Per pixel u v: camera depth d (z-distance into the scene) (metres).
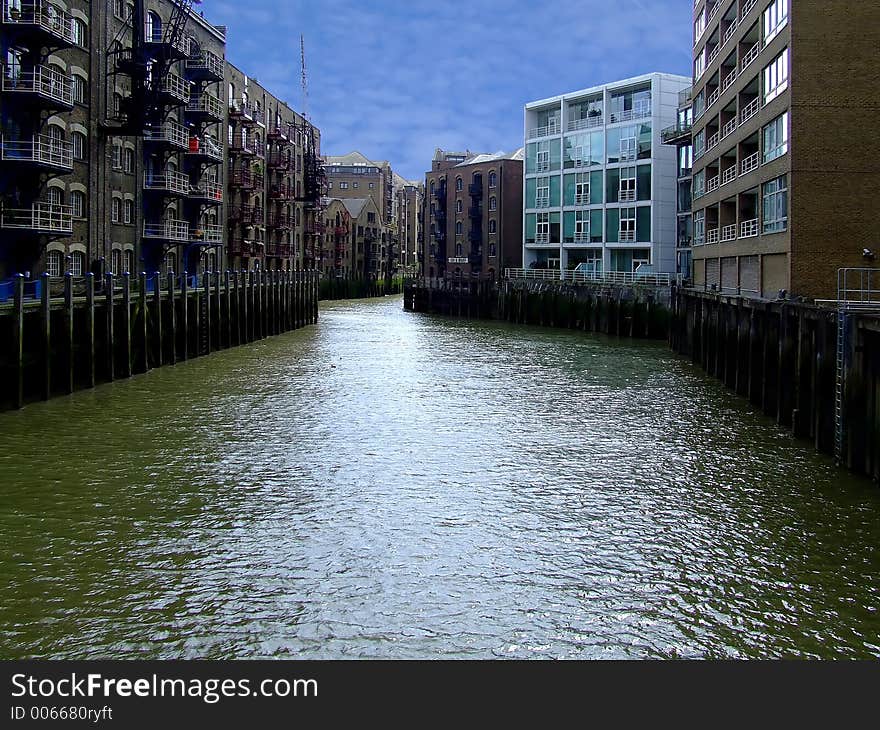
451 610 12.09
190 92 55.00
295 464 19.84
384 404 28.31
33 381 26.30
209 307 43.44
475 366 39.84
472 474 19.14
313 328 65.88
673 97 75.31
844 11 31.72
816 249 32.09
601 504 16.88
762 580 13.08
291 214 88.94
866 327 17.67
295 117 89.75
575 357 44.28
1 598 12.20
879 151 31.88
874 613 12.01
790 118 32.09
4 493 17.12
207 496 17.16
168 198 51.03
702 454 20.91
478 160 113.12
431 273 112.06
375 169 166.75
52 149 37.47
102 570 13.26
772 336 25.48
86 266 42.16
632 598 12.48
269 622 11.67
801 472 18.97
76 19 40.91
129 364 32.69
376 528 15.37
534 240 88.00
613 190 79.19
